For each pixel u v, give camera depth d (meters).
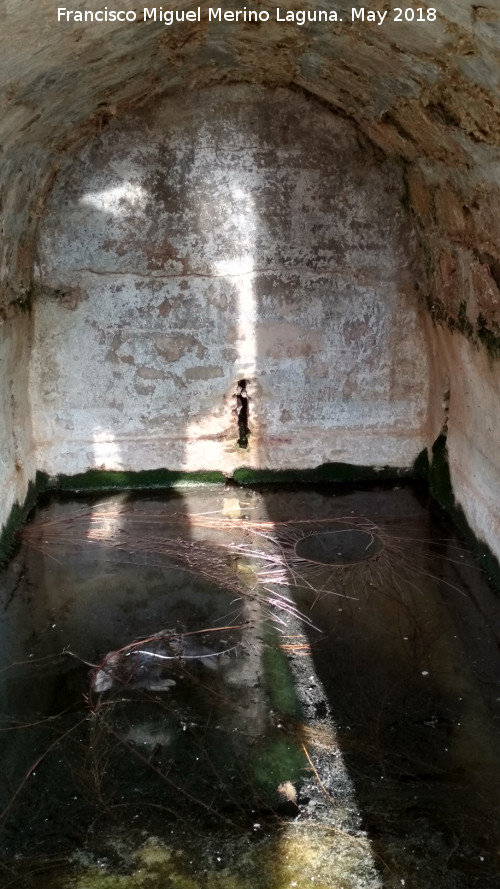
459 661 3.36
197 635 3.57
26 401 4.75
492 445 3.92
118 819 2.60
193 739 2.94
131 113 4.34
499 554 3.84
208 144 4.45
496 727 2.98
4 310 4.20
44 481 5.00
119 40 3.13
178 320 4.77
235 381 4.90
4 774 2.79
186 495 4.98
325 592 3.88
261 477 5.07
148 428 4.96
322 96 4.28
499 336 3.68
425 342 4.88
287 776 2.77
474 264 3.83
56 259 4.61
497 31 2.39
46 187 4.36
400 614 3.70
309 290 4.75
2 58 2.69
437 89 3.12
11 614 3.74
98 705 3.13
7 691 3.21
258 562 4.17
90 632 3.60
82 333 4.76
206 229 4.60
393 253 4.70
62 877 2.40
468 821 2.56
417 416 5.01
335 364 4.90
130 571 4.09
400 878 2.37
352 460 5.08
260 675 3.29
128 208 4.54
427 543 4.34
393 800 2.65
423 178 4.12
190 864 2.43
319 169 4.53
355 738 2.94
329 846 2.48
